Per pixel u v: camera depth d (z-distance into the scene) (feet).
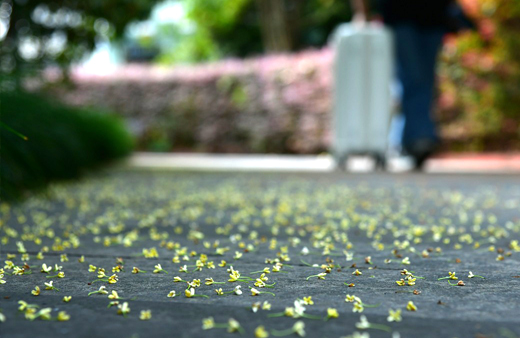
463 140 28.66
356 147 20.44
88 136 18.49
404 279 5.26
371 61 20.12
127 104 37.96
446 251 6.75
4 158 10.93
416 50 19.16
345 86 20.39
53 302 4.37
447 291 4.81
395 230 8.33
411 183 15.66
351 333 3.68
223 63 37.06
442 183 15.60
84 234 8.05
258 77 34.68
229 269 5.64
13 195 10.98
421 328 3.78
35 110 13.09
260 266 5.87
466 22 19.72
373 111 20.29
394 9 19.38
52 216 9.79
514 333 3.69
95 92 38.17
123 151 23.75
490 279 5.26
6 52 14.84
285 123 33.88
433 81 19.66
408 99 19.47
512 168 21.35
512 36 27.27
